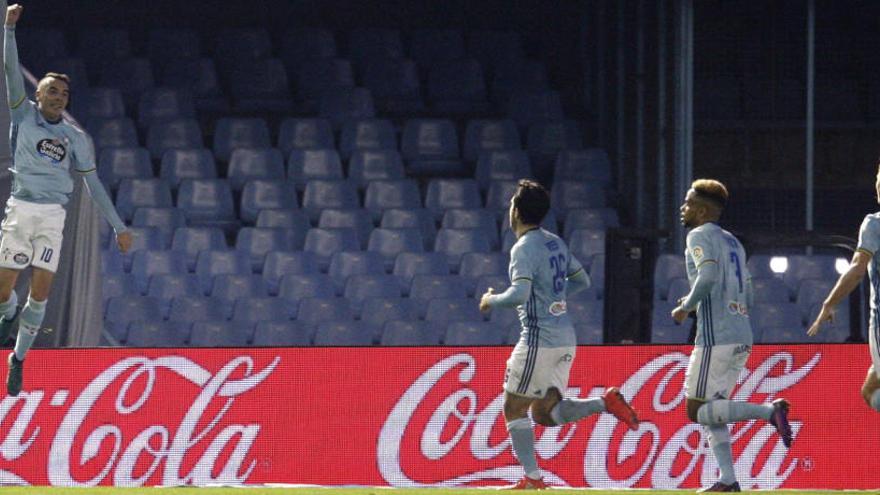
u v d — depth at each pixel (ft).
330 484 115.65
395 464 115.65
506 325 178.50
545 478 115.03
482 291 183.52
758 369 115.75
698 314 97.40
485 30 240.73
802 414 115.03
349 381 116.57
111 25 236.02
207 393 116.98
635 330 129.90
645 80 196.34
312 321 179.63
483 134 217.15
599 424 115.34
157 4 237.86
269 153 209.67
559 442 115.24
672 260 180.75
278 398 116.67
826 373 115.24
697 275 96.73
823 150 201.05
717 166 197.67
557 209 203.51
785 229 198.29
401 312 182.29
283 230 195.83
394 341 175.63
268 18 239.30
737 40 195.72
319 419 116.26
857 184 200.75
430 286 185.37
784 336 177.17
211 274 188.85
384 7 240.94
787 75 197.06
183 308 179.42
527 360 97.55
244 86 226.38
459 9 240.73
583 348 116.06
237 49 231.71
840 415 114.73
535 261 96.68
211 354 117.39
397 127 224.33
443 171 216.13
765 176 197.77
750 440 115.03
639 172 198.18
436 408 115.85
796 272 190.49
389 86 228.63
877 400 96.94
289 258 190.29
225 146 215.10
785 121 196.85
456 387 115.96
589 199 204.54
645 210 196.03
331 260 191.52
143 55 235.81
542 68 233.14
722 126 196.13
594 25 228.22
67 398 117.50
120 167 205.46
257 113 224.53
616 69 214.48
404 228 196.44
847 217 200.85
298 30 233.76
